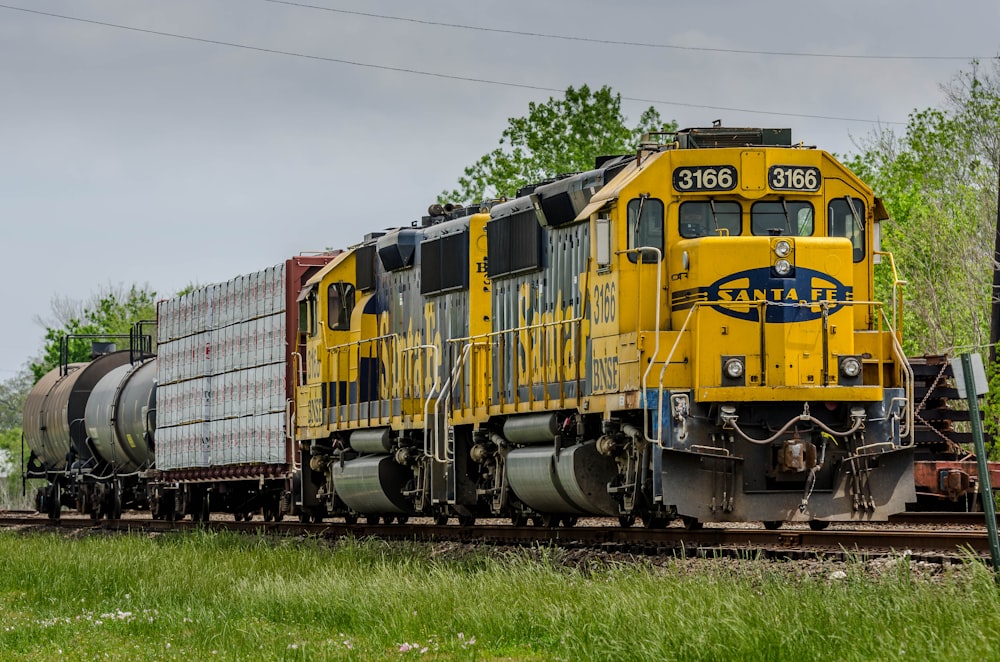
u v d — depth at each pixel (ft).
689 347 131.23
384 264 201.57
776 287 129.90
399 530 185.37
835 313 130.62
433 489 178.50
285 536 193.57
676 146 140.67
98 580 144.56
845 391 129.18
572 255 150.20
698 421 129.59
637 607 93.91
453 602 108.58
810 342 129.59
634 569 114.83
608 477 143.54
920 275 305.94
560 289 152.97
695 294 131.23
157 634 107.14
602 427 141.08
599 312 141.49
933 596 89.20
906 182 334.85
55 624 112.06
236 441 241.96
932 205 313.32
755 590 99.76
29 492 549.54
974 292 294.87
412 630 102.01
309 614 113.91
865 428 130.21
